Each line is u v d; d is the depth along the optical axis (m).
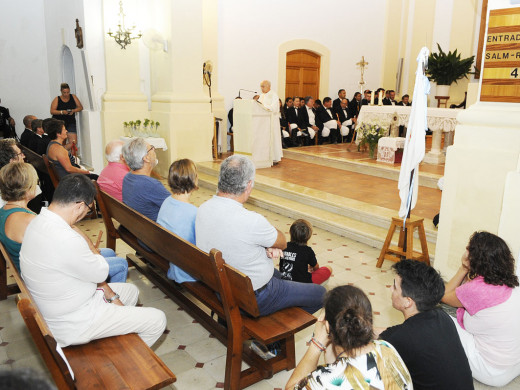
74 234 1.98
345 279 3.79
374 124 8.02
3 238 2.51
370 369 1.36
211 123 8.15
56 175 4.89
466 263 2.35
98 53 7.66
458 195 3.42
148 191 3.30
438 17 11.59
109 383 1.85
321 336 1.67
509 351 2.22
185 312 3.23
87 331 2.07
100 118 7.89
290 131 9.66
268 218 5.62
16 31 9.51
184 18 7.54
